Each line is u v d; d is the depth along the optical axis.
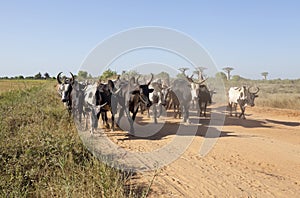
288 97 26.88
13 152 7.31
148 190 6.26
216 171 7.78
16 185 5.77
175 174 7.44
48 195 5.71
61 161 6.67
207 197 6.20
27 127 10.02
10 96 21.94
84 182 6.15
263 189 6.70
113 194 5.53
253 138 11.95
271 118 18.22
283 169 8.15
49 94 21.58
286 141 11.66
